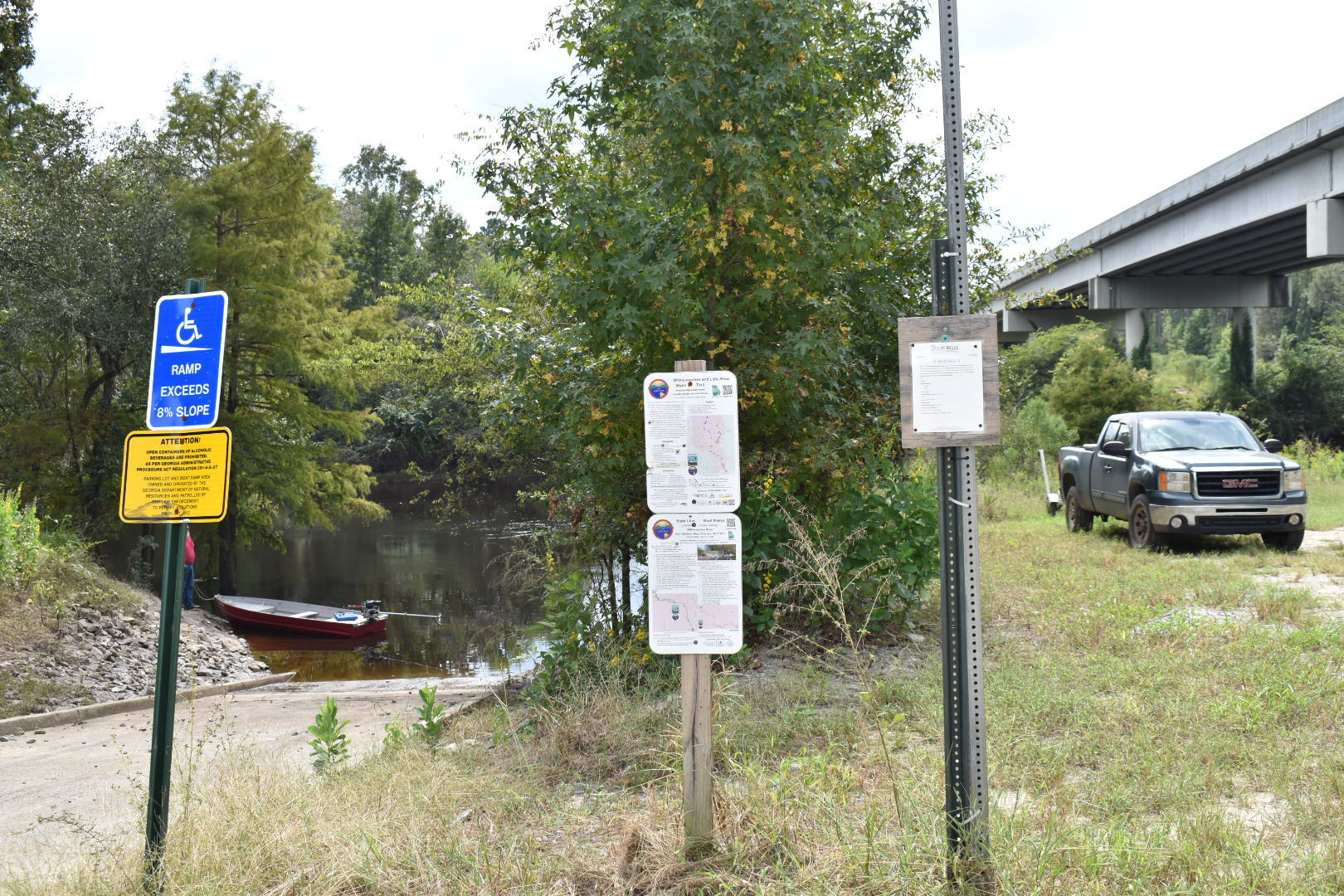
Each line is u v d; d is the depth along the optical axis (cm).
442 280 1697
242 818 468
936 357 371
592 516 912
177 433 431
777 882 388
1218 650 746
